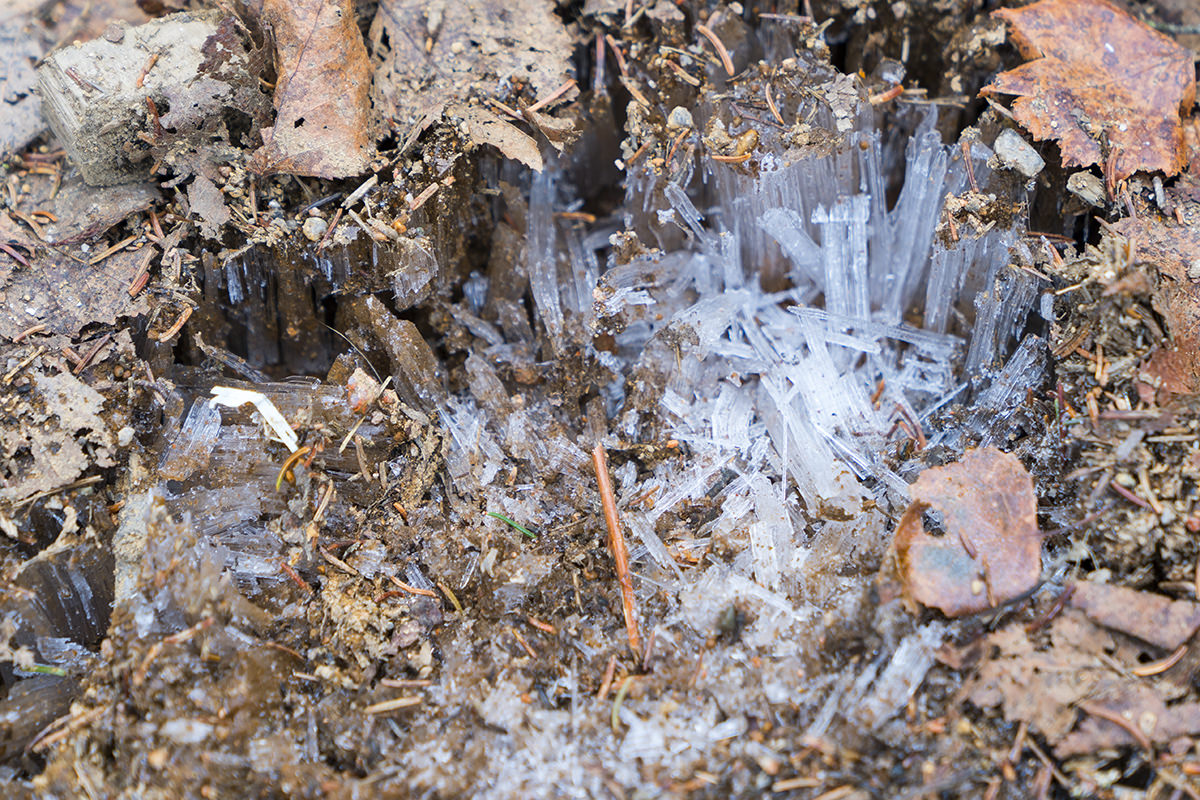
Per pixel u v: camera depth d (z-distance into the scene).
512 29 0.44
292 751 0.39
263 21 0.42
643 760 0.39
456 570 0.41
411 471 0.42
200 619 0.40
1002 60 0.44
